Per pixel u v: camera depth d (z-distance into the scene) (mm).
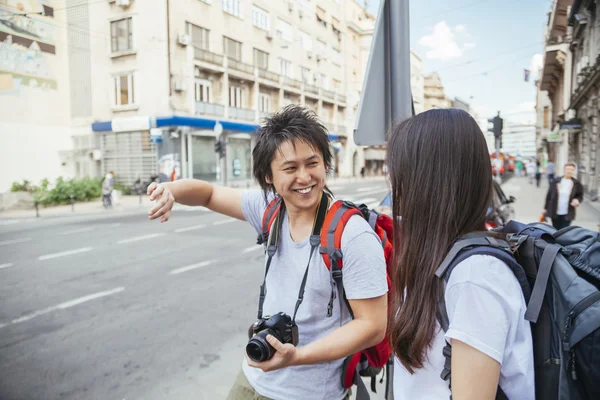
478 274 936
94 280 6215
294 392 1547
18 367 3604
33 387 3275
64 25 22703
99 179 20906
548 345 963
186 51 21859
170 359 3707
